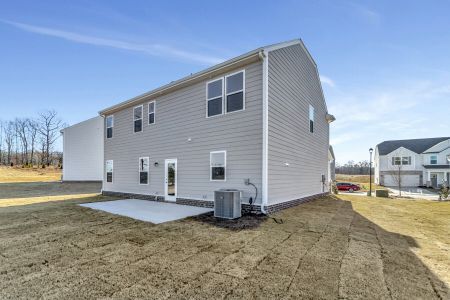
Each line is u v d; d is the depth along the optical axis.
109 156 14.69
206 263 3.84
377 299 2.85
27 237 5.22
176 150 10.62
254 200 7.95
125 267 3.68
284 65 9.40
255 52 7.97
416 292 3.03
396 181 33.59
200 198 9.54
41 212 8.23
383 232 5.96
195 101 9.99
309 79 12.25
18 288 3.03
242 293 2.95
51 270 3.56
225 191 7.41
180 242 4.90
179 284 3.16
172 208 9.05
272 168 8.19
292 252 4.38
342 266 3.78
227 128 8.84
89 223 6.54
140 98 12.27
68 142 25.38
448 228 6.54
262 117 7.92
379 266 3.80
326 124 15.57
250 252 4.36
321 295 2.92
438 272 3.63
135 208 9.08
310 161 12.20
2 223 6.56
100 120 24.22
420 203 12.12
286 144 9.36
